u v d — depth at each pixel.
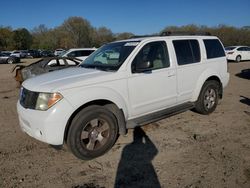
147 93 4.56
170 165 3.69
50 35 81.44
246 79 11.63
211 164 3.68
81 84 3.79
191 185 3.20
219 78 5.98
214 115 5.90
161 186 3.21
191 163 3.72
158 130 5.02
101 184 3.30
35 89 3.76
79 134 3.75
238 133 4.80
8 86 11.01
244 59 22.95
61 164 3.82
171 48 5.02
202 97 5.62
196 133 4.83
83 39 76.38
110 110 4.16
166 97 4.89
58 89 3.62
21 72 9.78
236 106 6.68
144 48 4.59
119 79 4.16
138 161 3.84
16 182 3.36
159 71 4.70
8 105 7.33
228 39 49.50
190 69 5.28
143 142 4.48
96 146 3.98
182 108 5.25
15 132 5.10
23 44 79.19
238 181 3.25
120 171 3.59
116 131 4.16
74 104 3.66
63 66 9.59
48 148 4.35
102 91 3.93
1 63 31.64
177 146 4.29
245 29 50.12
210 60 5.77
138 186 3.23
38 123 3.61
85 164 3.81
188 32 5.82
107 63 4.61
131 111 4.39
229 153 3.99
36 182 3.36
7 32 77.19
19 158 4.00
